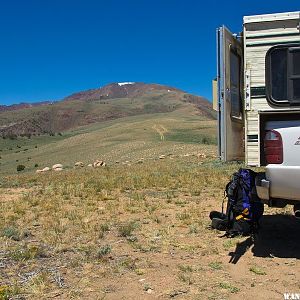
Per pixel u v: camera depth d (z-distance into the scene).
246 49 5.33
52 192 10.51
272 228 6.44
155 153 46.59
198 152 34.34
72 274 4.55
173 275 4.54
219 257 5.14
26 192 10.81
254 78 5.29
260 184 4.83
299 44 4.99
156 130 114.19
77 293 4.03
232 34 5.64
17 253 5.14
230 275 4.55
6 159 117.38
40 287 4.12
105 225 6.51
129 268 4.73
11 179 16.20
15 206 8.36
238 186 5.89
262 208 6.08
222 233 6.18
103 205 8.52
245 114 5.31
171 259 5.07
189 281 4.33
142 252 5.33
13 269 4.69
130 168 18.73
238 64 6.01
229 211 6.12
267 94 5.14
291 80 5.01
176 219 7.13
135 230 6.43
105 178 13.71
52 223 6.79
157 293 4.06
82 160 76.88
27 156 114.81
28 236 6.11
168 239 5.88
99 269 4.69
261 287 4.22
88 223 6.82
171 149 47.72
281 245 5.60
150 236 6.06
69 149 106.19
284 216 7.24
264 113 5.21
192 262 4.97
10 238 5.95
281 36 5.21
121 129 122.81
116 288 4.17
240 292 4.10
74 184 12.13
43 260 5.01
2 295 3.89
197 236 6.04
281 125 4.78
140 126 124.69
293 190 4.62
